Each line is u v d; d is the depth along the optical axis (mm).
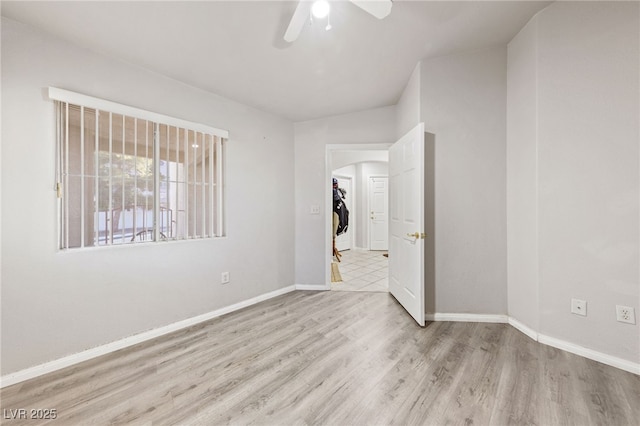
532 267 2113
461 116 2453
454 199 2486
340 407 1431
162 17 1668
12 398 1504
